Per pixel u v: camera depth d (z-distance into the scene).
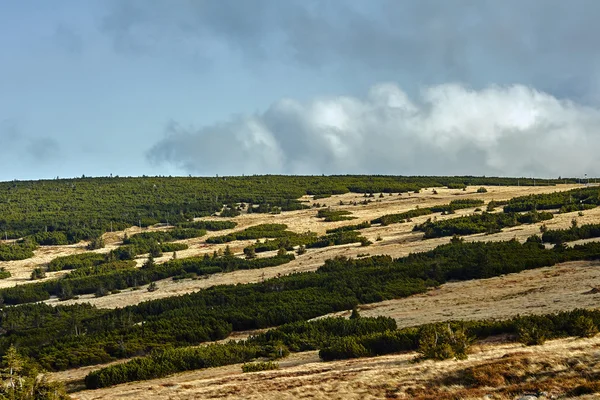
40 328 99.25
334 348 58.34
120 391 50.44
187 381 50.62
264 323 86.81
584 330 50.91
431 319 73.19
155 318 95.94
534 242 109.19
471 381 40.19
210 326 85.19
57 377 70.38
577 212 141.50
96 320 99.50
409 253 122.25
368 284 96.81
